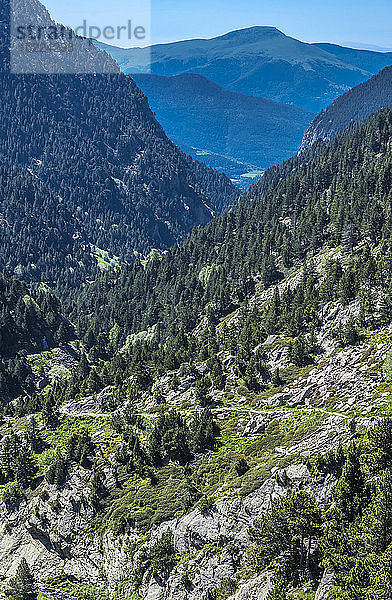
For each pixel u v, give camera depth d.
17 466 129.00
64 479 121.38
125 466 119.06
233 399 133.00
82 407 158.00
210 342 169.25
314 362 132.00
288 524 71.44
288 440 102.44
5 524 122.44
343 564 61.59
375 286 144.38
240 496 91.44
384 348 116.50
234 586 79.12
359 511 68.31
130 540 101.56
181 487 106.31
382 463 72.31
